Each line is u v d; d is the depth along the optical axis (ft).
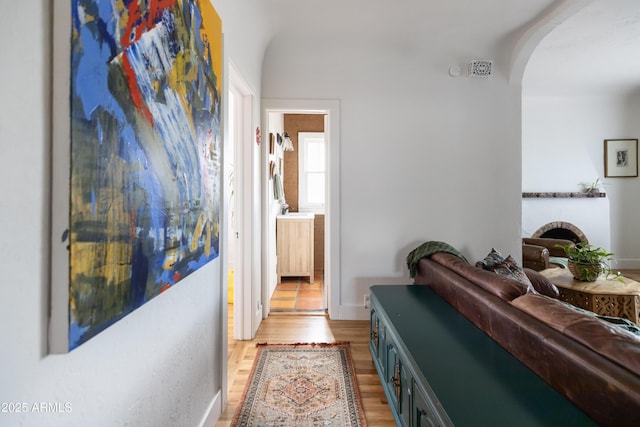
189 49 4.00
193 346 4.56
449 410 2.87
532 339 3.54
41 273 2.02
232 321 10.14
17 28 1.86
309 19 8.51
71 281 2.07
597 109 17.20
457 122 10.25
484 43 9.75
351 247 10.26
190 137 4.05
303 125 16.65
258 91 9.48
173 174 3.56
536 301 3.96
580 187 17.28
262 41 9.09
